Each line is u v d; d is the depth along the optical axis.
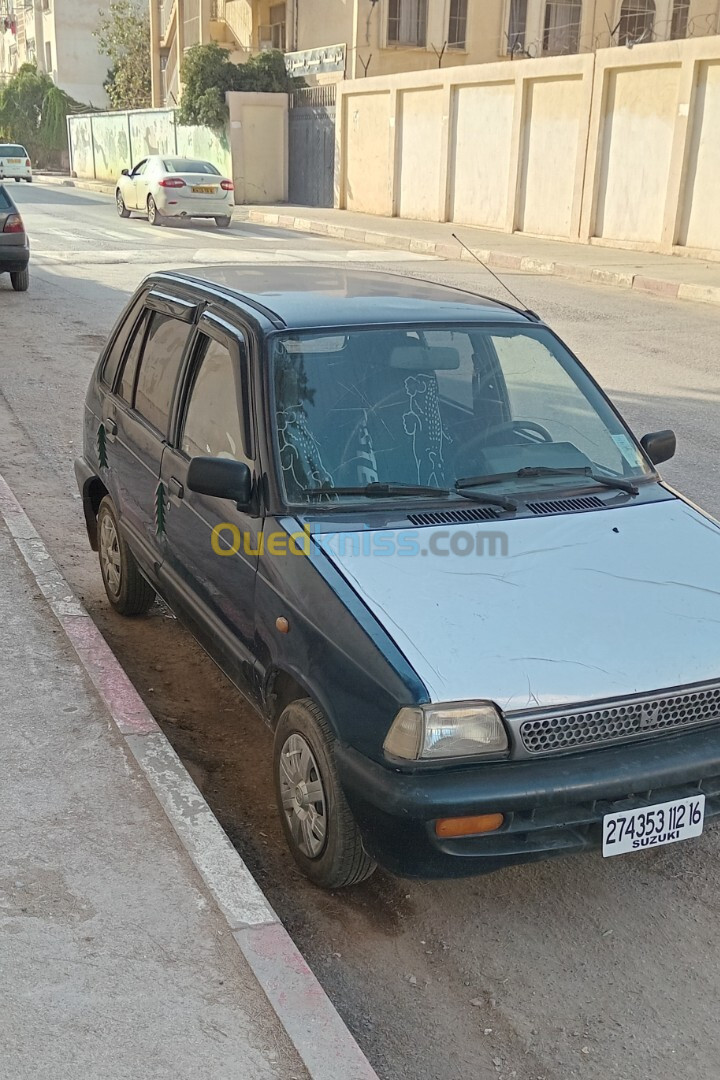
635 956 3.29
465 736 2.97
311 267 5.37
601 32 32.97
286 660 3.46
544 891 3.60
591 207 22.06
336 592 3.30
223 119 33.44
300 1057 2.64
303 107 32.94
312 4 33.44
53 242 21.17
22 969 2.86
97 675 4.45
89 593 5.97
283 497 3.68
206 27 38.94
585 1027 3.01
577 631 3.25
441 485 3.87
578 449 4.20
